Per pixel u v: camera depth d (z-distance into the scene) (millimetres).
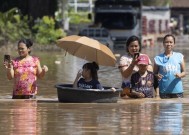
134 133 20500
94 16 94812
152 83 28719
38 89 35344
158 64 29375
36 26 89500
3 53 73000
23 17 92500
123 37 93688
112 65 28469
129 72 28406
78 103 26891
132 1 96250
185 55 74750
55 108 25531
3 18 86312
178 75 29156
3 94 32781
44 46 84938
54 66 52938
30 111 24766
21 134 20234
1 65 51438
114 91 27016
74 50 28578
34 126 21562
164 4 176875
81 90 26812
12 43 83875
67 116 23594
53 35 87938
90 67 27516
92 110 25062
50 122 22312
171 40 29297
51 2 99750
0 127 21344
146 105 26609
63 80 40781
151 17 130625
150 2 173500
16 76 28453
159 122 22484
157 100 28094
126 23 93812
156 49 93750
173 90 29281
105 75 44688
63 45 28719
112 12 93875
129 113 24438
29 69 28375
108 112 24625
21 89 28391
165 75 29297
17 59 28641
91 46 28078
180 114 24250
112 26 93938
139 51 28406
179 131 20859
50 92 33906
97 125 21828
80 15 168125
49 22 89188
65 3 135750
